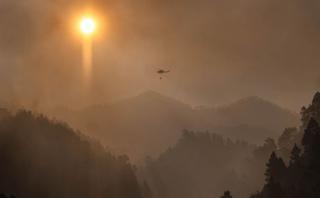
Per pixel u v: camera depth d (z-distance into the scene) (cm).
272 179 19250
